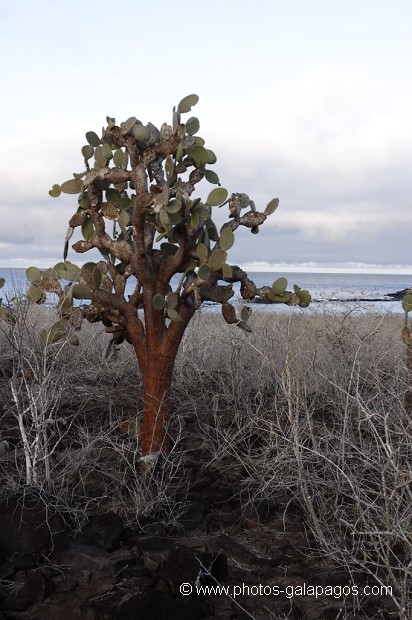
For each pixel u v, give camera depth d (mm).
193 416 4887
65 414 4621
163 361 3779
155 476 3533
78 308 3795
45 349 3518
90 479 3613
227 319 3867
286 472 3566
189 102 3744
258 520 3322
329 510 3305
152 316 3758
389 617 2574
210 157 3777
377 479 3312
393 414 3842
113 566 2764
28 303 3777
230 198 3902
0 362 5102
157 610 2449
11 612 2539
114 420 4578
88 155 3830
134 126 3578
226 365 5641
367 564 2889
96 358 5984
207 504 3383
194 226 3635
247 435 4395
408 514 2840
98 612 2436
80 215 3830
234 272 3859
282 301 3871
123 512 3271
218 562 2773
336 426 4258
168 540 2891
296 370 3922
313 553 3004
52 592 2648
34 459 3275
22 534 2936
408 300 4465
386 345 5266
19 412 3334
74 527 3062
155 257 3859
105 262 3914
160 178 3748
